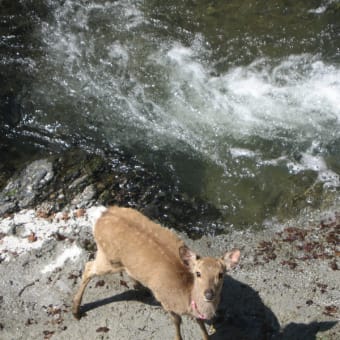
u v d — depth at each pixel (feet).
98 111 19.71
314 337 14.55
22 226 16.58
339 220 16.85
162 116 19.66
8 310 15.24
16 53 21.21
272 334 14.71
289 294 15.31
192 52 21.30
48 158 18.02
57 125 19.30
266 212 17.28
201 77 20.66
